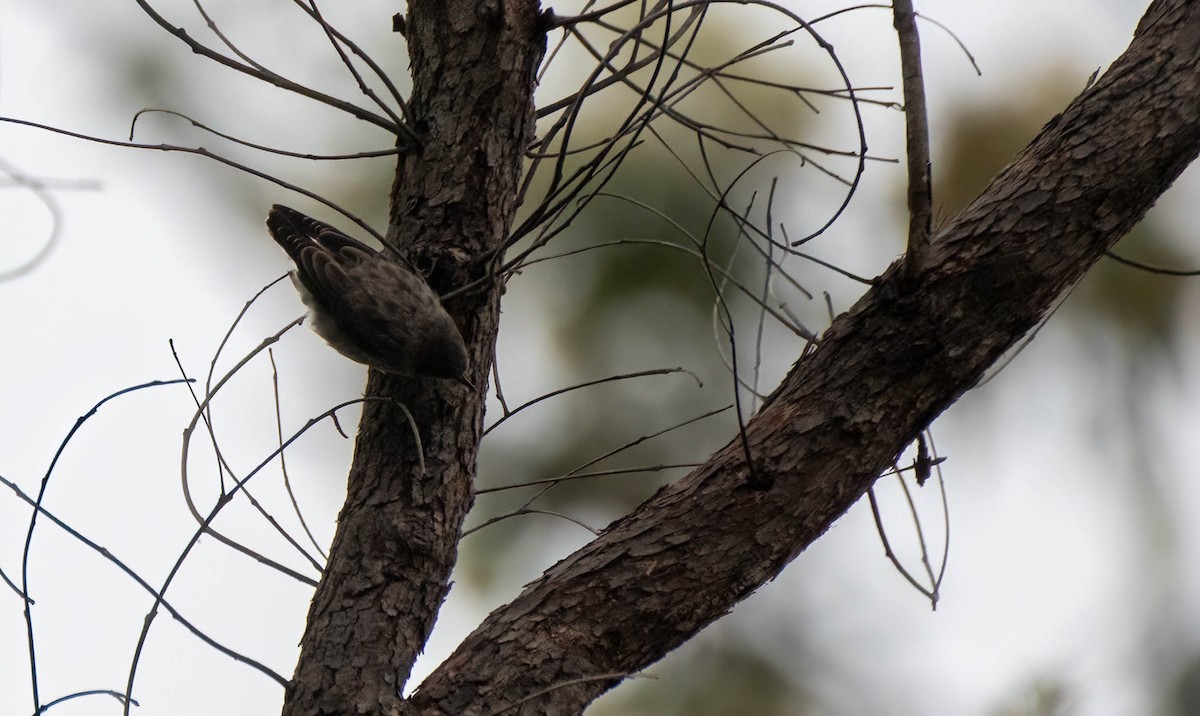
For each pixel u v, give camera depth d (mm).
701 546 6320
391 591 6406
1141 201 6527
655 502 6652
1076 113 6723
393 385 7098
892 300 6469
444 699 6012
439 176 7277
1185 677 8117
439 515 6738
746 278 9414
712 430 9508
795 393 6602
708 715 9023
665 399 9578
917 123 5953
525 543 9531
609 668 6168
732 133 6969
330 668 6094
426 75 7453
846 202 6203
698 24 6234
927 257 6254
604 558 6414
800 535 6402
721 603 6316
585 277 9539
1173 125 6504
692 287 9398
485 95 7320
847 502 6477
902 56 5953
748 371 9461
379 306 7215
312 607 6418
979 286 6375
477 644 6230
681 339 9531
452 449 6926
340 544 6602
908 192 6082
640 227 9422
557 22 7375
